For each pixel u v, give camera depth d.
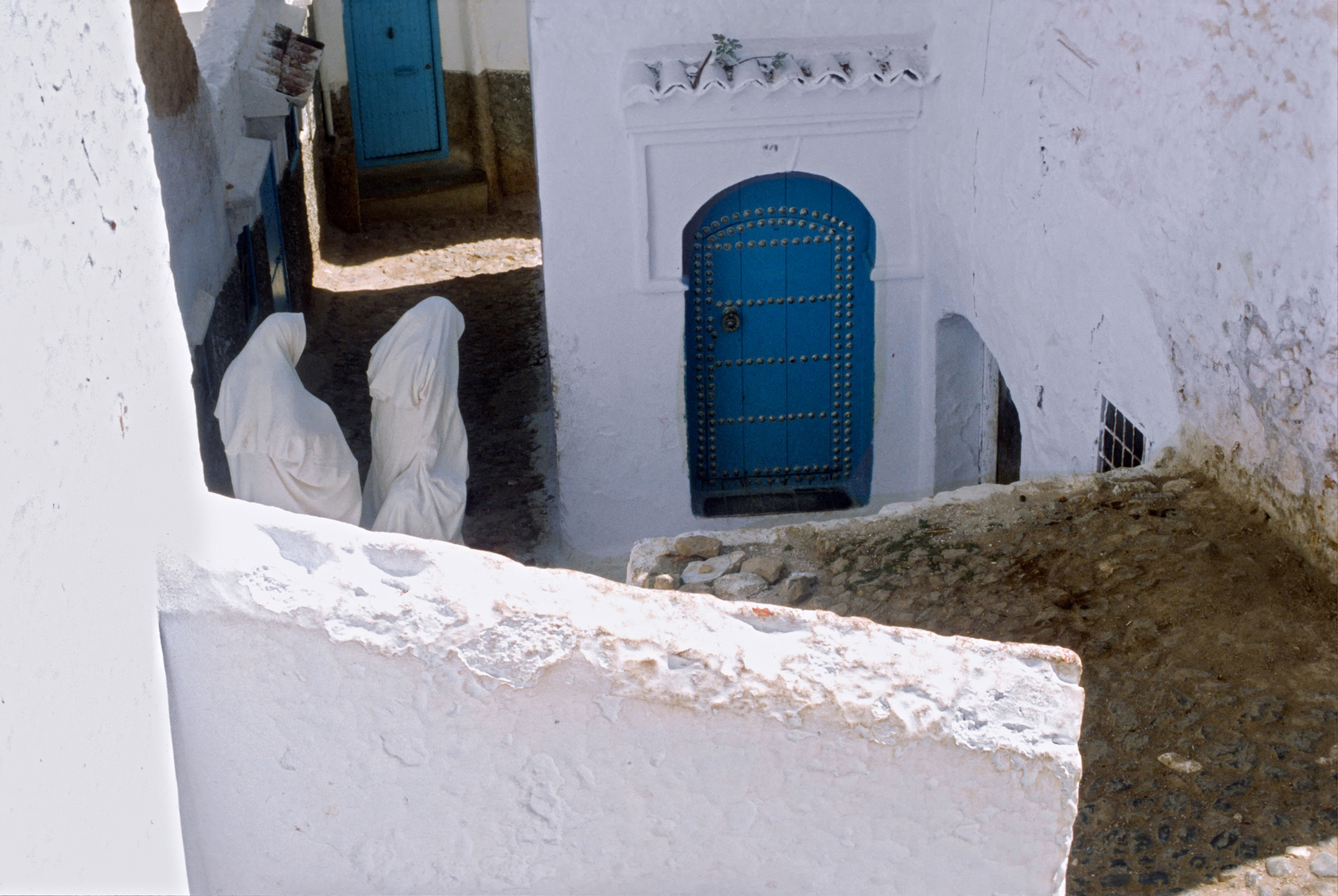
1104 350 5.88
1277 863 3.30
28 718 1.37
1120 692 3.97
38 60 1.46
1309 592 4.28
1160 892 3.26
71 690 1.49
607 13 8.22
